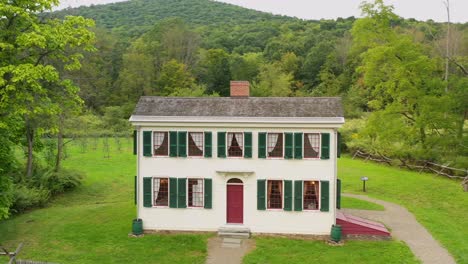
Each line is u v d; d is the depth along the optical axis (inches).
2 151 854.5
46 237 888.3
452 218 1056.8
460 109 1423.5
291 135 872.3
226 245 833.5
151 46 3363.7
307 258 768.3
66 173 1347.2
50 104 827.4
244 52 3939.5
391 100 1792.6
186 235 886.4
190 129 895.7
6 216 833.5
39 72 717.9
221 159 890.1
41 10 826.8
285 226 882.8
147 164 906.1
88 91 2107.5
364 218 1016.9
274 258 768.9
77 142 1999.3
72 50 1216.2
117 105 2915.8
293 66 3309.5
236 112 898.1
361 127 2020.2
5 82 733.3
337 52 3292.3
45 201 1182.3
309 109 892.6
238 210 896.3
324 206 867.4
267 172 880.9
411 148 1599.4
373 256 775.1
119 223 977.5
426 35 2930.6
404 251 797.9
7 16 768.3
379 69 1576.0
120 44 3631.9
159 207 907.4
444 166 1435.8
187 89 2632.9
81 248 823.7
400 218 1026.7
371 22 1528.1
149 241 856.9
